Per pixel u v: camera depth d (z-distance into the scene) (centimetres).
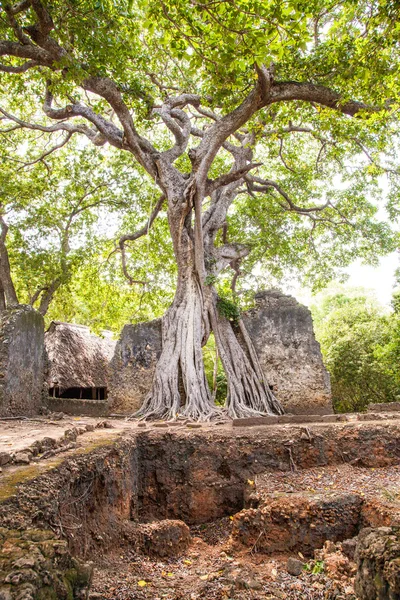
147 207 2030
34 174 1905
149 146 1481
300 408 1329
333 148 1656
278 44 780
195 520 859
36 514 433
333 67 1205
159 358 1388
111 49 1046
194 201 1376
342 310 2497
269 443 898
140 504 877
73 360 1839
